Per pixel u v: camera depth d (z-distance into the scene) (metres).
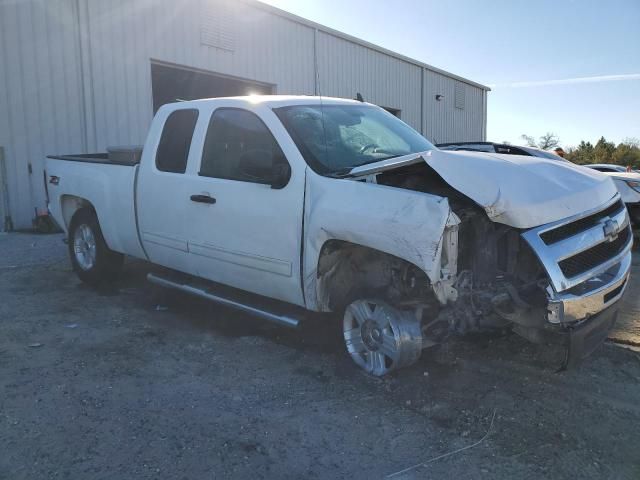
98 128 11.96
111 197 5.76
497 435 3.29
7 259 7.77
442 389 3.85
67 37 11.34
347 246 3.92
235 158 4.59
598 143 63.84
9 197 10.65
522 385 3.93
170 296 6.02
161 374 4.06
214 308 5.62
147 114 12.95
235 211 4.43
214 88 16.23
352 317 4.14
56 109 11.23
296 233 4.03
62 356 4.35
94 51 11.82
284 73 16.81
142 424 3.36
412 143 4.92
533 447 3.17
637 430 3.37
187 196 4.85
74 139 11.55
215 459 3.03
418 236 3.33
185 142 5.07
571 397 3.77
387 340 3.82
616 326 5.17
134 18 12.55
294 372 4.12
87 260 6.41
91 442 3.15
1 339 4.68
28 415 3.43
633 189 10.94
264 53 16.06
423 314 3.91
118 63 12.28
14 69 10.58
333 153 4.25
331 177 3.92
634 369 4.23
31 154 10.91
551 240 3.45
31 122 10.88
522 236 3.39
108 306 5.66
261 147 4.41
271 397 3.73
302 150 4.14
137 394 3.74
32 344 4.57
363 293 3.95
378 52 21.42
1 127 10.47
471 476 2.90
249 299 4.70
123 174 5.62
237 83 15.97
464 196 3.67
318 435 3.28
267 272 4.29
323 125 4.49
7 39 10.44
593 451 3.14
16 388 3.78
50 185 6.80
